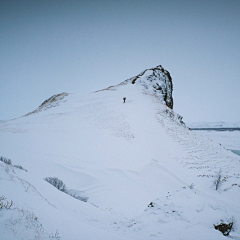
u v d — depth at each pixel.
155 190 15.52
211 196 14.30
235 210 12.16
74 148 24.06
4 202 4.54
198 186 16.27
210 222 6.70
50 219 4.67
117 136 28.59
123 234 6.06
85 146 24.86
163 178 17.41
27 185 7.39
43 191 8.88
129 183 16.36
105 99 53.34
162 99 65.75
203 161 22.05
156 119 37.38
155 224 6.70
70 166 18.78
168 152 24.41
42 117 44.09
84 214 7.88
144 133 29.47
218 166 20.81
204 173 18.88
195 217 6.95
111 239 4.70
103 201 13.23
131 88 63.59
